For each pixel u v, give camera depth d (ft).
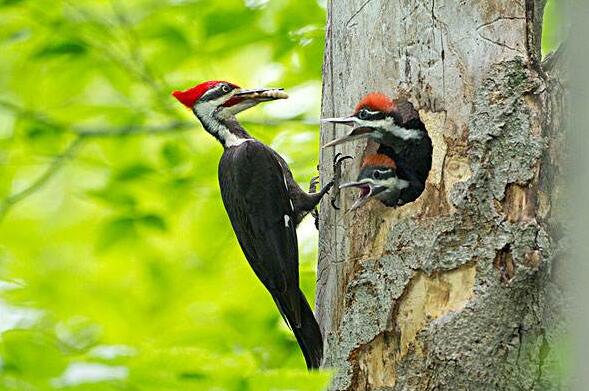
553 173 28.04
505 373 27.40
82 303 53.47
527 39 29.35
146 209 48.16
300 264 45.55
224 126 39.58
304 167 45.52
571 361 25.99
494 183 28.40
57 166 46.65
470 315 27.84
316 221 39.01
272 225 37.06
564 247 27.40
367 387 29.37
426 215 29.19
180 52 45.29
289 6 44.70
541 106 28.63
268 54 46.70
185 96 40.19
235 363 26.86
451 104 29.58
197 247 51.29
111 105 47.32
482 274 27.96
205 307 50.62
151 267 51.70
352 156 32.04
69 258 57.00
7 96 47.21
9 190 49.57
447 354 27.84
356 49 31.81
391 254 29.45
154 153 49.49
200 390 25.66
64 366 26.84
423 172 30.60
